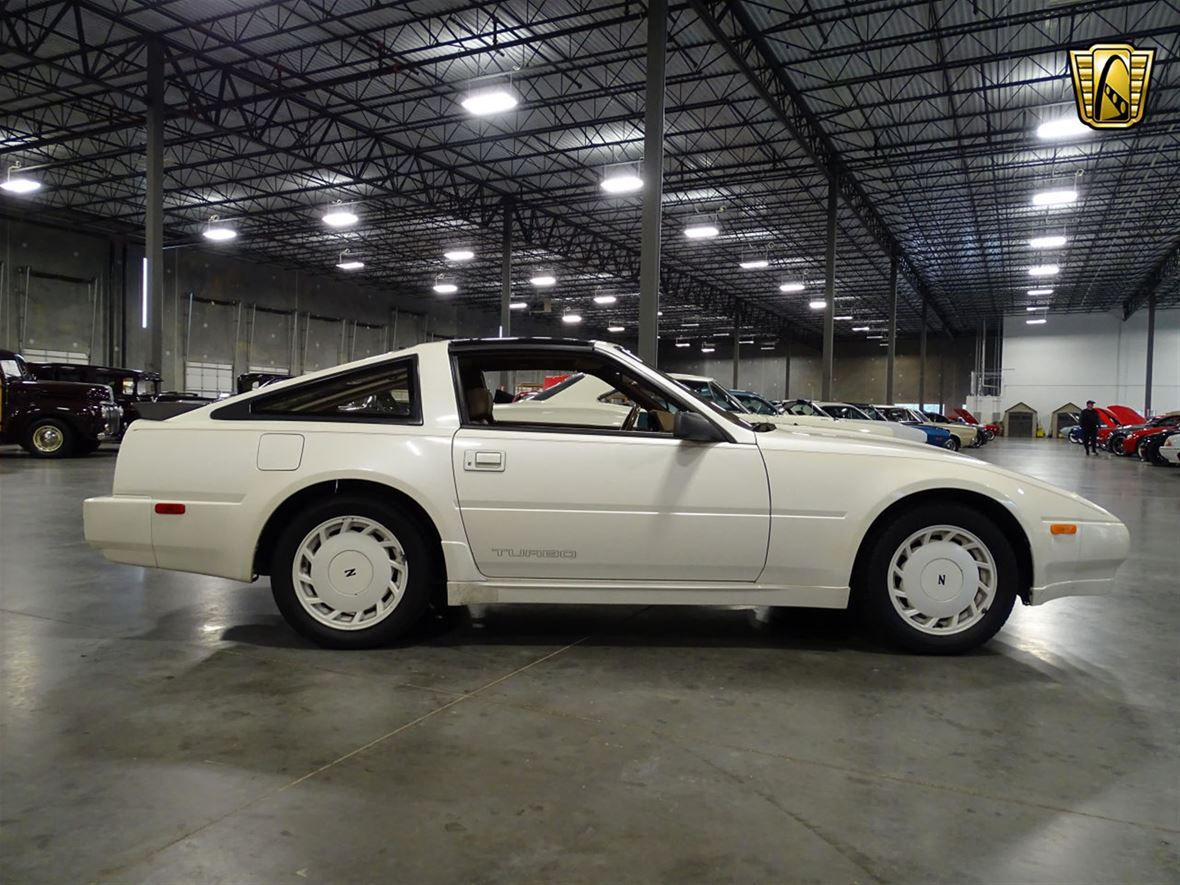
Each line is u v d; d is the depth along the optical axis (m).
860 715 2.63
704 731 2.47
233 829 1.84
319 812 1.92
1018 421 43.56
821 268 33.59
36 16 14.91
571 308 46.12
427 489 3.22
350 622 3.30
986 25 13.08
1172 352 40.94
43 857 1.70
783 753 2.32
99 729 2.42
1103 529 3.34
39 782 2.06
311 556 3.28
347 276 38.19
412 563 3.28
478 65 15.88
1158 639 3.64
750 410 9.75
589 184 23.44
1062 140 18.36
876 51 14.62
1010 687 2.94
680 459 3.25
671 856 1.75
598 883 1.65
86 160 21.53
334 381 3.42
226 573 3.26
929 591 3.29
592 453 3.25
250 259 34.22
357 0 13.65
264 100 17.86
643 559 3.24
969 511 3.29
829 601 3.28
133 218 27.58
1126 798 2.06
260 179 23.69
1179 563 5.73
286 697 2.72
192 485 3.27
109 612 3.85
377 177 22.27
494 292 42.16
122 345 29.86
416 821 1.89
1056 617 4.05
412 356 3.47
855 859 1.75
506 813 1.93
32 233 27.17
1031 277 34.94
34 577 4.63
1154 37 13.57
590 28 13.43
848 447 3.33
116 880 1.62
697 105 16.95
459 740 2.38
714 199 24.20
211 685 2.83
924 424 22.17
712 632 3.67
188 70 16.73
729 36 14.03
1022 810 1.99
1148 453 19.75
